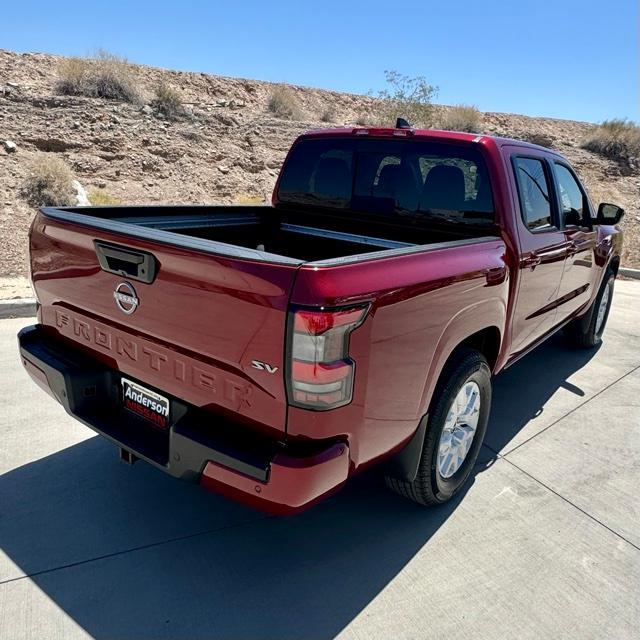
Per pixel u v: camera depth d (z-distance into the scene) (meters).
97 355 2.95
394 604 2.70
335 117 21.08
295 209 4.48
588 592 2.84
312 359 2.12
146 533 3.06
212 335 2.33
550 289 4.38
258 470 2.25
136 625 2.50
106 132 12.58
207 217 4.13
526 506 3.49
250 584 2.76
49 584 2.68
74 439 3.89
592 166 19.41
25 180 9.76
